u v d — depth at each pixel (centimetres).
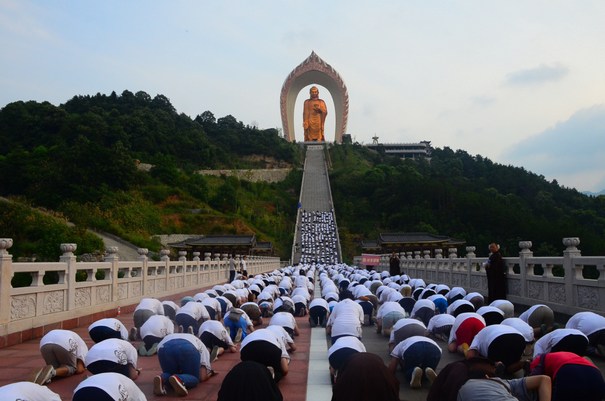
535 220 9225
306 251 9881
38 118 11438
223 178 13200
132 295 2411
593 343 1149
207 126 17175
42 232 4331
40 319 1598
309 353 1408
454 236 9606
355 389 572
